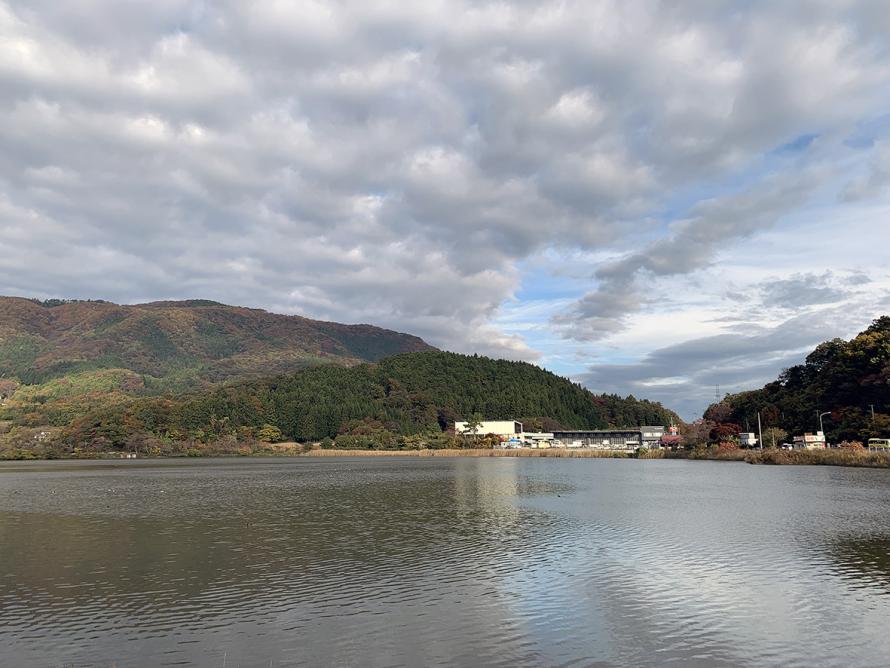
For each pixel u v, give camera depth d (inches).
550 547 1407.5
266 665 745.0
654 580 1109.7
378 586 1079.6
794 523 1723.7
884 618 903.1
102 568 1230.3
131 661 758.5
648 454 6535.4
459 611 936.9
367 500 2415.1
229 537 1571.1
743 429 6820.9
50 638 837.2
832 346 6245.1
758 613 927.7
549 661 752.3
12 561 1301.7
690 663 747.4
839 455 4306.1
